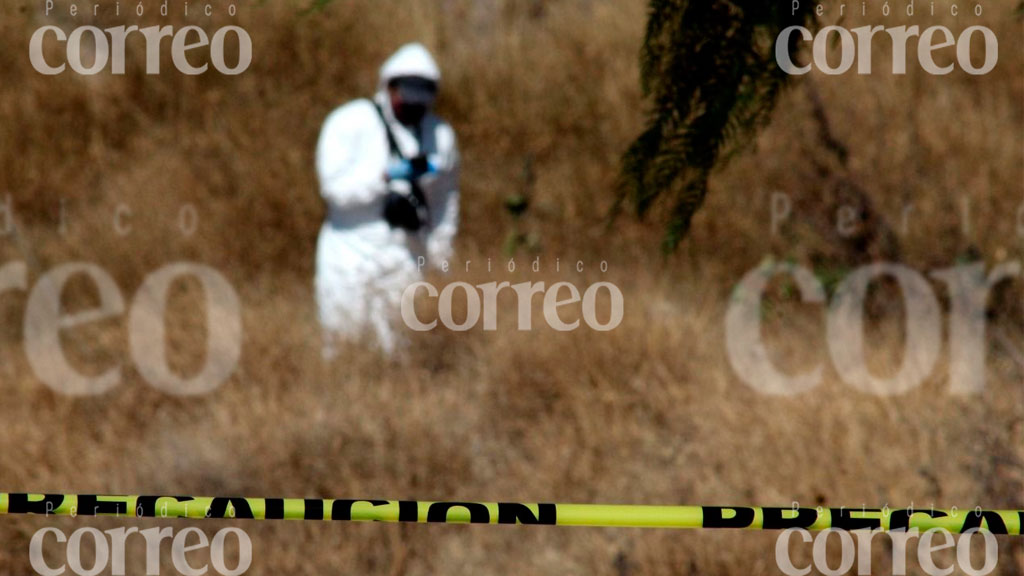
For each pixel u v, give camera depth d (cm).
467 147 3119
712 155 1141
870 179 2830
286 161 3053
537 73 3175
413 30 3278
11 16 3262
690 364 2052
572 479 1830
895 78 2914
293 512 1320
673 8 1112
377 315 2155
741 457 1830
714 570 1617
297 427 1902
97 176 3125
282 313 2320
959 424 1836
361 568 1711
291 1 3219
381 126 2233
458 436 1922
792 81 1152
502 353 2072
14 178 3080
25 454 1889
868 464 1742
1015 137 2875
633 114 3052
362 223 2236
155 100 3222
